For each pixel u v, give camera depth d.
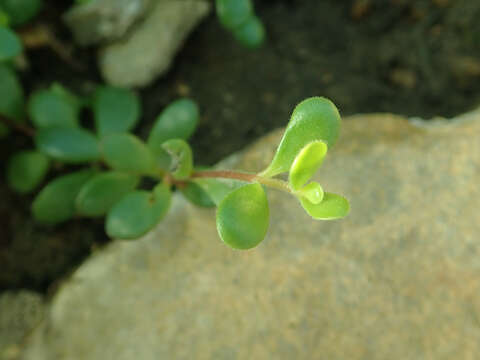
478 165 0.09
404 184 0.09
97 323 0.08
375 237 0.08
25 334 0.09
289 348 0.08
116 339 0.08
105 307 0.08
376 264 0.08
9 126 0.10
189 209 0.09
